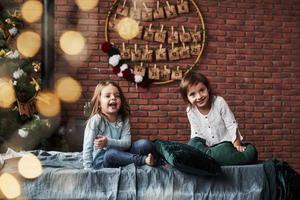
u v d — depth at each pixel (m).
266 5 5.04
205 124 3.26
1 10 4.40
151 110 4.84
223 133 3.28
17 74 4.11
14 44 4.43
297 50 5.09
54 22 4.61
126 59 4.79
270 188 2.77
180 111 4.88
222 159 2.91
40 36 4.52
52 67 4.48
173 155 2.67
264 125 5.04
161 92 4.85
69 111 4.67
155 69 4.82
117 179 2.62
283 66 5.08
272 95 5.05
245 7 5.00
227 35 4.96
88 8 4.72
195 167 2.66
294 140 5.09
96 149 2.94
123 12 4.79
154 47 4.84
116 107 3.03
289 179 2.79
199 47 4.89
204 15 4.91
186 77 3.24
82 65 4.72
